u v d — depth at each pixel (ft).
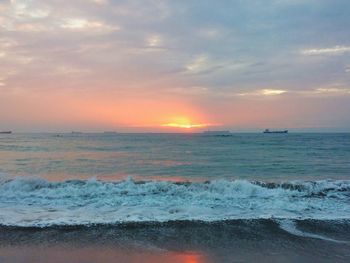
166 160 95.04
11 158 97.30
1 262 18.65
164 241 22.35
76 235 23.20
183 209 30.42
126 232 23.97
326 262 19.20
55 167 75.66
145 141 255.29
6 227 24.57
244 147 166.71
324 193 37.29
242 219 27.22
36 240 22.18
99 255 19.90
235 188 37.52
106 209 30.27
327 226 25.73
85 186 38.19
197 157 105.70
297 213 29.43
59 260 19.07
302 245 21.86
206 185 38.37
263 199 34.45
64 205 31.63
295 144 201.26
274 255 20.15
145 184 38.37
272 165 82.99
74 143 207.72
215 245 21.75
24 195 35.04
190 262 18.98
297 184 40.45
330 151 134.62
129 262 18.92
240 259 19.49
